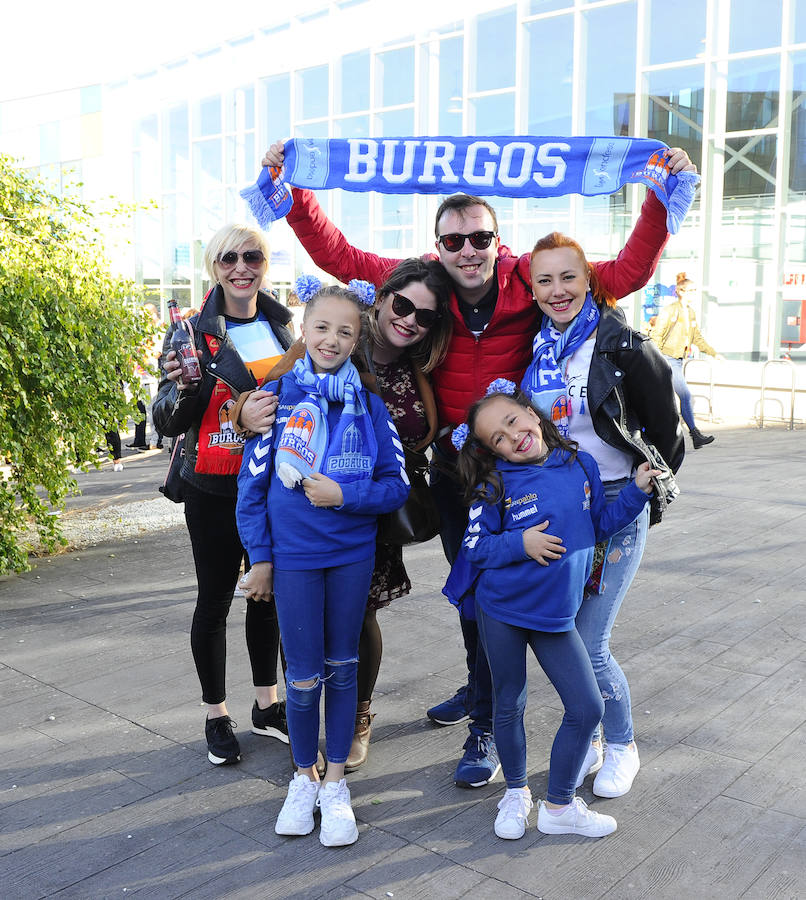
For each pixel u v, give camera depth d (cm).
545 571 281
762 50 1321
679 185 307
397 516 316
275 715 355
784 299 1332
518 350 324
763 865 271
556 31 1517
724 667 412
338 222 1831
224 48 2114
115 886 268
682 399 749
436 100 1695
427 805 309
